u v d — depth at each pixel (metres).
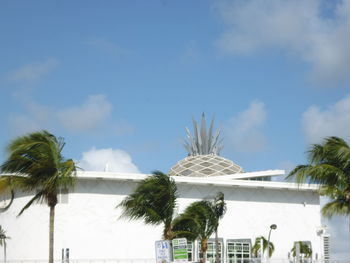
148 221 29.42
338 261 57.41
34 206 69.94
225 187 74.75
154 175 28.81
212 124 107.44
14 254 70.75
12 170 25.33
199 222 37.00
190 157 89.69
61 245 68.62
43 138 25.41
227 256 72.69
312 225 78.25
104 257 69.25
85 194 70.06
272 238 75.88
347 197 24.17
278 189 77.38
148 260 68.56
